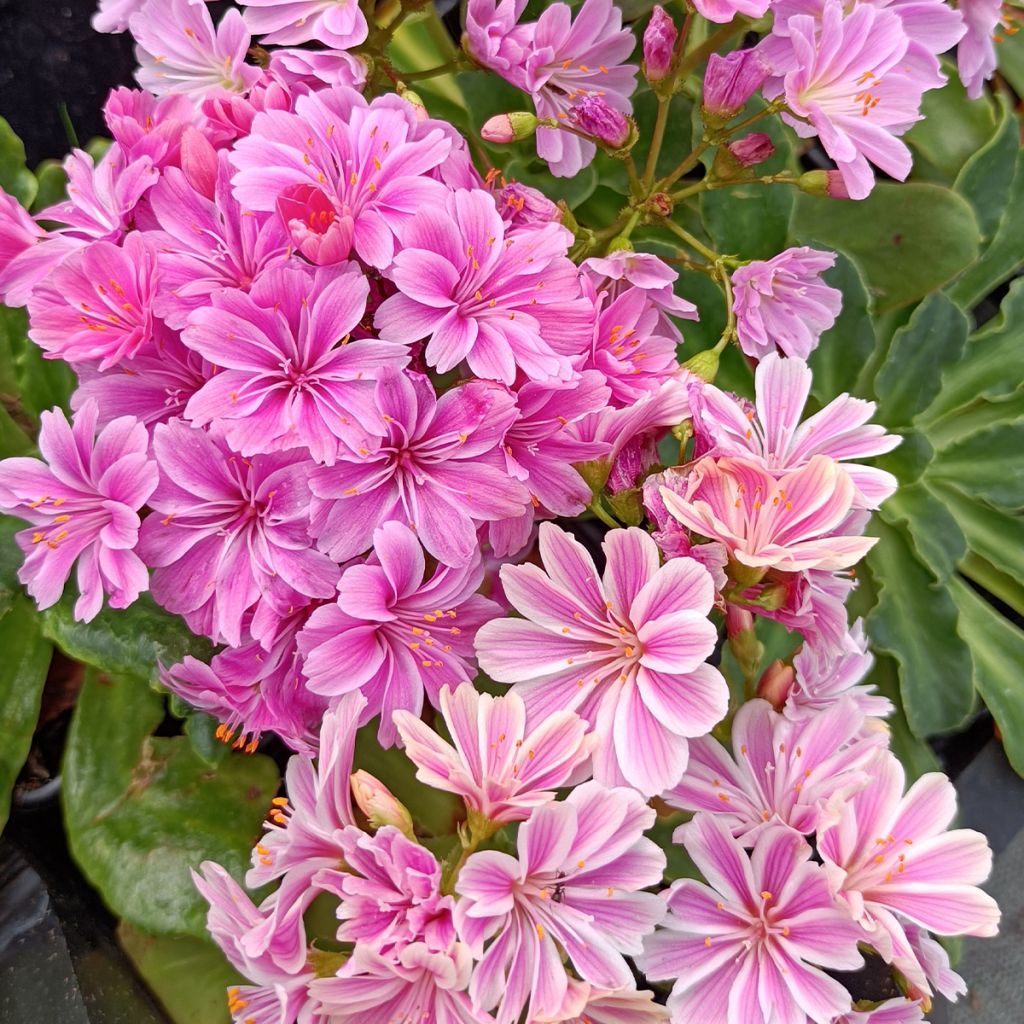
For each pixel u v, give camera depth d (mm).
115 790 233
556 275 185
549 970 158
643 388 193
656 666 167
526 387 176
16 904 235
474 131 269
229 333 166
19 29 284
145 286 172
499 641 173
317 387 170
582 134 222
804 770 175
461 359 179
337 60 203
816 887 165
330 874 158
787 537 170
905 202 267
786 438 181
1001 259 285
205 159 176
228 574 175
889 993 234
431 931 153
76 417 175
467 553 174
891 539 265
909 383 265
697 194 268
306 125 179
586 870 163
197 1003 223
